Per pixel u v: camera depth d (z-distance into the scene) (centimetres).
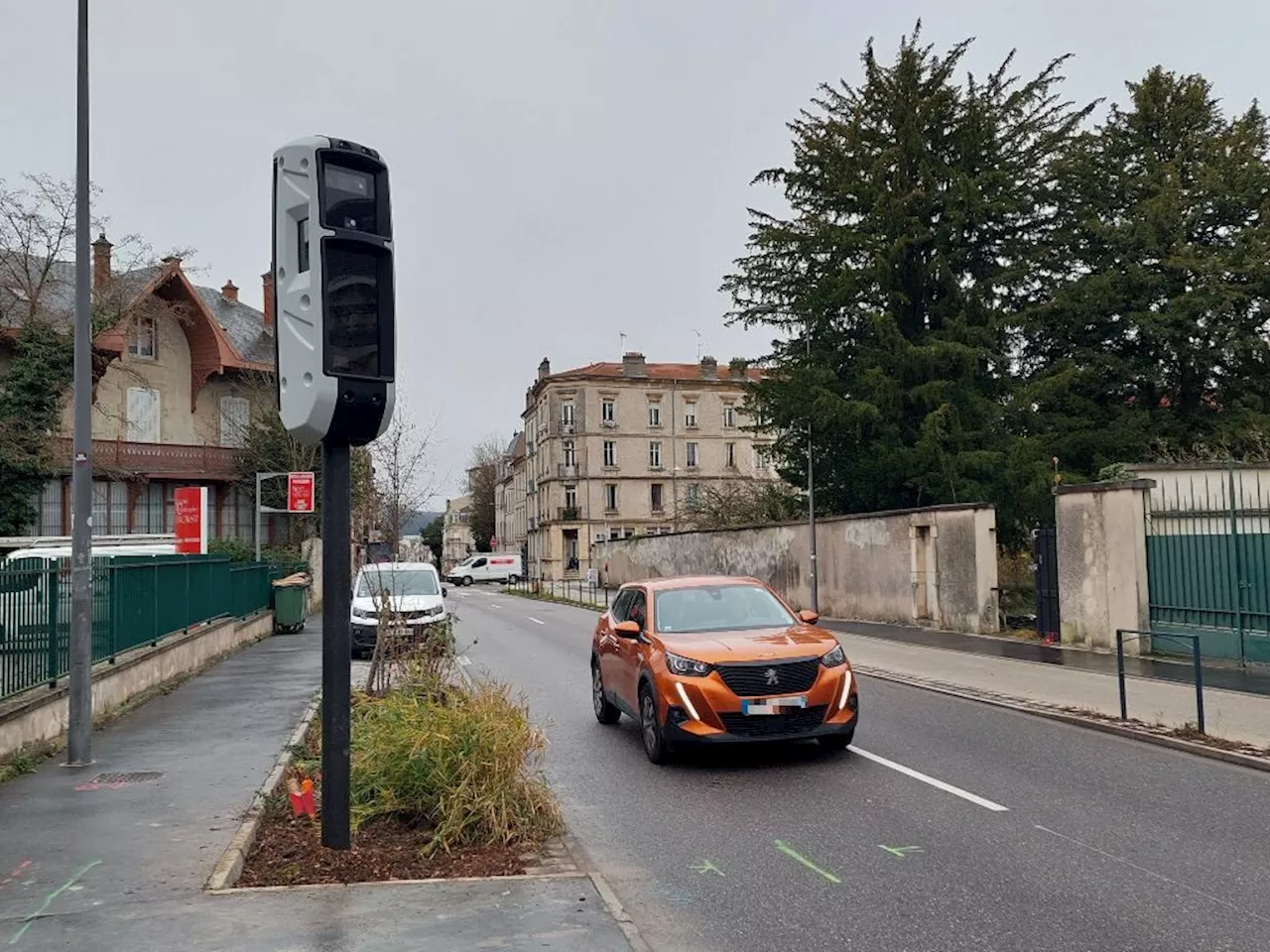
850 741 1020
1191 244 3228
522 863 629
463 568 8544
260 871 615
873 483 3138
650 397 8231
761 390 3127
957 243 3148
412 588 2117
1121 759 948
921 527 2384
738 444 8388
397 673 1091
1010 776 880
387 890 568
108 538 2794
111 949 480
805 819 754
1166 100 3434
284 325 626
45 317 2955
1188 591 1591
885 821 743
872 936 516
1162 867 621
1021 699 1298
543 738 771
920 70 3111
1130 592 1659
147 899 550
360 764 731
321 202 606
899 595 2477
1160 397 3409
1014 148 3231
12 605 985
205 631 1878
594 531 8019
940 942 506
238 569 2400
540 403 8762
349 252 610
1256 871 610
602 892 565
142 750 1005
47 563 1198
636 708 1033
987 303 3139
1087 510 1759
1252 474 1544
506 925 511
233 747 1021
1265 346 3102
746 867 640
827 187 3194
